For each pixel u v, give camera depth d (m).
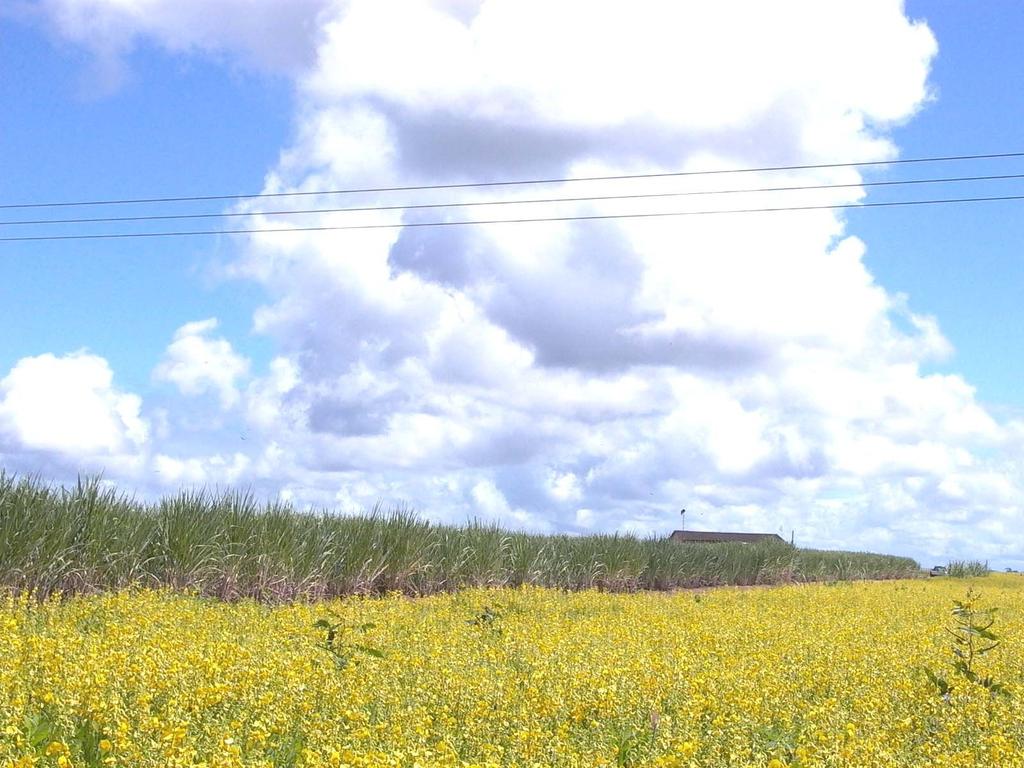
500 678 8.30
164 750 5.30
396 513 21.66
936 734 7.62
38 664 7.10
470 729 6.79
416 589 20.94
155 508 17.31
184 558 16.12
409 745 5.99
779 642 12.20
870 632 14.53
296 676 7.31
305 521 19.34
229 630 11.45
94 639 8.41
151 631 10.13
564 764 6.11
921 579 44.34
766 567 36.88
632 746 6.60
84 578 14.54
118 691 6.52
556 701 7.46
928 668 9.80
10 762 4.99
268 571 17.30
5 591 13.11
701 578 32.91
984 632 10.91
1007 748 6.96
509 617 15.58
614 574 27.92
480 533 24.06
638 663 9.16
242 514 17.89
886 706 8.35
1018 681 10.72
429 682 7.96
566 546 27.80
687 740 6.66
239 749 5.46
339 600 17.59
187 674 7.04
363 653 9.57
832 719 7.54
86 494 15.46
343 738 6.05
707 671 9.24
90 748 5.59
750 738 7.02
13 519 13.95
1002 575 50.66
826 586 31.66
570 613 18.05
